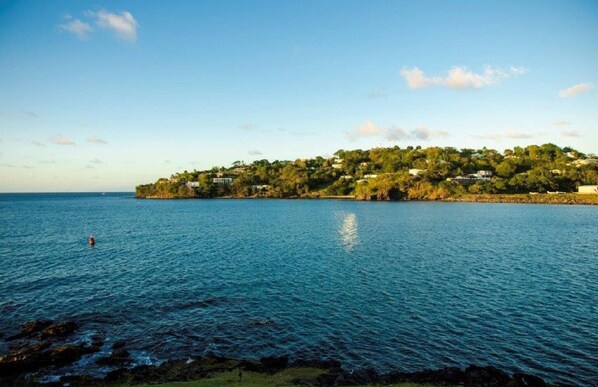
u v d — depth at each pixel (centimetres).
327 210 15912
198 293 3931
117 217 13775
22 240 7788
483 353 2552
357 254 5956
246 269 4966
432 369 2348
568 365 2386
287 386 2003
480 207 16425
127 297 3825
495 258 5538
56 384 2189
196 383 2036
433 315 3219
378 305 3478
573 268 4862
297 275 4612
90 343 2805
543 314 3219
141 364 2484
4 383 2147
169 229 9756
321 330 2950
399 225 9956
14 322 3216
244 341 2794
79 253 6266
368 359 2489
